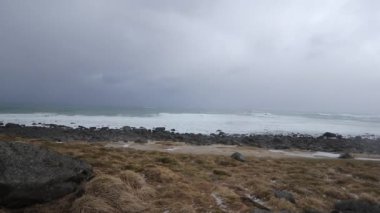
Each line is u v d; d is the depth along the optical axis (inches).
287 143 1557.6
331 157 1107.3
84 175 391.5
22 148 372.8
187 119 3179.1
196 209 363.3
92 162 545.0
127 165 542.9
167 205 363.9
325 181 605.3
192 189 435.5
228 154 983.6
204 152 1020.5
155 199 381.4
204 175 558.6
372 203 459.2
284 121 3481.8
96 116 3026.6
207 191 437.4
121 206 335.0
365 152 1368.1
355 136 2116.1
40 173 346.9
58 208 332.8
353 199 471.8
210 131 2137.1
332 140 1766.7
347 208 413.1
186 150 1059.9
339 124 3282.5
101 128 1872.5
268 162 822.5
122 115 3366.1
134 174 422.3
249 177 575.2
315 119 4190.5
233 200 402.0
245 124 2832.2
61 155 401.1
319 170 730.8
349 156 1093.1
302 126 2837.1
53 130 1611.7
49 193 343.3
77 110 3818.9
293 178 610.2
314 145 1537.9
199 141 1497.3
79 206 321.1
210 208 369.4
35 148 385.1
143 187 398.6
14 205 322.7
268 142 1563.7
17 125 1742.1
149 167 526.6
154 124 2479.1
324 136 1983.3
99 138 1423.5
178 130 2126.0
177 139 1546.5
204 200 393.1
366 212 400.8
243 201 410.6
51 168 363.9
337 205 420.2
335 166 816.3
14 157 352.5
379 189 565.9
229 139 1615.4
